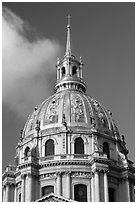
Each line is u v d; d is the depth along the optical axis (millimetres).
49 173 128500
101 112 145250
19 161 140625
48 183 127750
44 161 130375
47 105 146125
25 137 143875
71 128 136500
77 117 139375
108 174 129625
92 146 134125
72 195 124812
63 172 127625
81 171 127688
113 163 133875
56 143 134500
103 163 127375
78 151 133500
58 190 125375
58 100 145375
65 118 138750
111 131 142125
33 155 132875
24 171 129625
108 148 138000
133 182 134250
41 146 135750
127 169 132750
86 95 152250
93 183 126250
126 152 145250
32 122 145000
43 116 142500
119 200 129875
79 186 126875
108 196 124562
